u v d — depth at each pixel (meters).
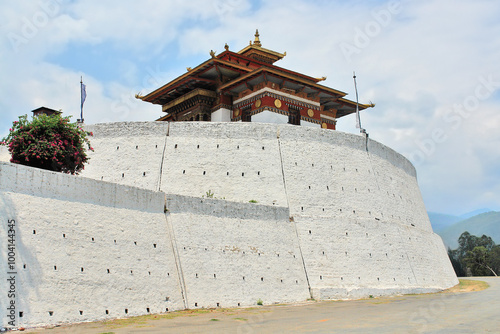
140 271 33.19
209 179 49.12
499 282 69.38
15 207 27.88
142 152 50.06
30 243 27.73
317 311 35.50
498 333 26.27
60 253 29.00
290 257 43.91
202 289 36.31
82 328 26.58
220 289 37.38
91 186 32.47
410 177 65.50
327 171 52.47
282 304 40.06
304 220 47.41
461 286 62.44
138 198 35.47
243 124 51.84
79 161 38.78
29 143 35.78
